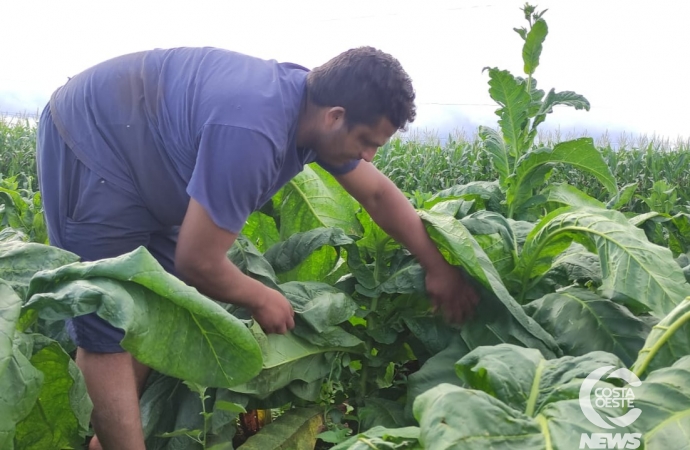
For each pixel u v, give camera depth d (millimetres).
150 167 2018
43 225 3287
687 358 1198
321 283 2279
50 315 1318
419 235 2238
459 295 2188
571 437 1042
